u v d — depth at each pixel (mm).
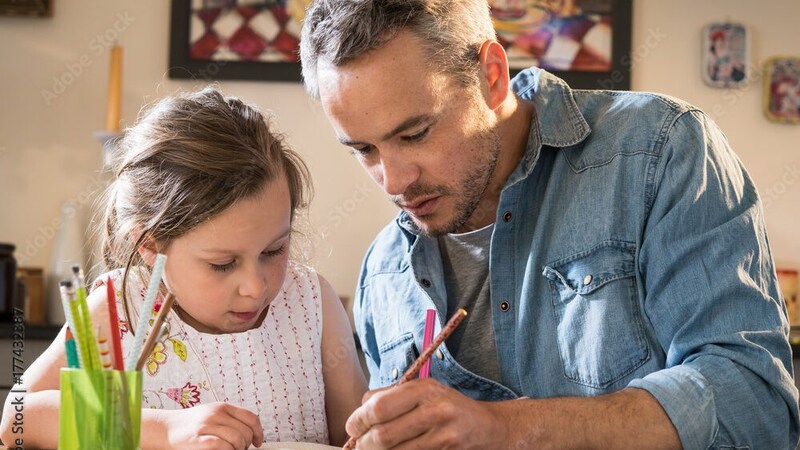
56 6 2861
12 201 2830
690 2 2867
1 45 2850
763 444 1128
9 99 2848
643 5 2871
